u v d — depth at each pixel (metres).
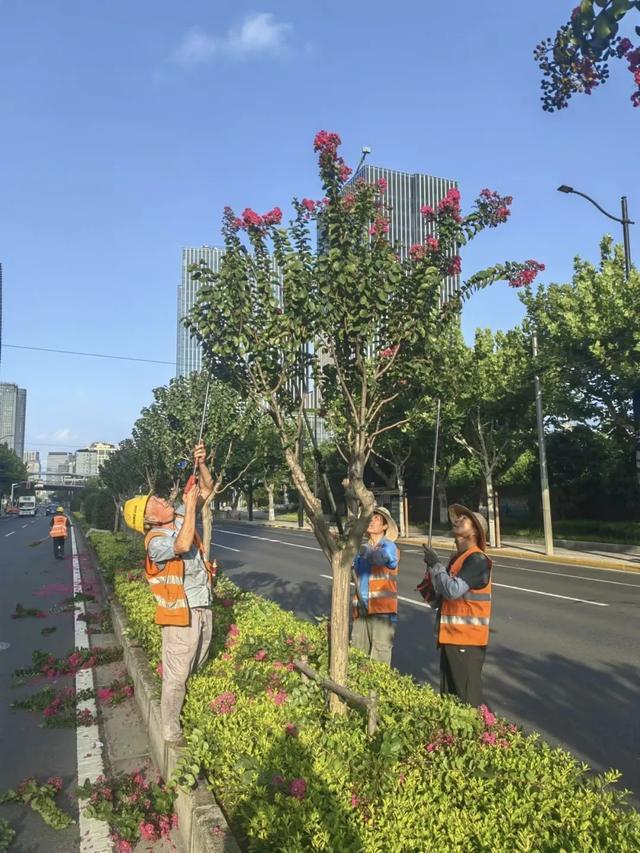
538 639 9.16
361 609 5.92
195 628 4.44
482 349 23.17
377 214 4.07
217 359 4.46
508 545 26.44
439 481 33.66
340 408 4.35
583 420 22.89
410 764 3.25
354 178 4.05
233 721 4.06
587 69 2.62
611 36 2.48
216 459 11.18
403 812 2.85
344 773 3.21
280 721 3.97
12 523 58.16
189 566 4.50
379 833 2.73
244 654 5.35
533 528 29.44
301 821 2.83
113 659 7.91
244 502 81.19
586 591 13.96
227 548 26.14
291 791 3.09
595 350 18.77
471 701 4.26
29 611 11.05
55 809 4.18
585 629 9.80
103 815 4.00
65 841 3.94
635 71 2.46
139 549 15.16
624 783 4.60
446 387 4.53
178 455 11.74
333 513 4.31
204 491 4.86
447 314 4.23
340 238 3.87
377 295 3.87
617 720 5.86
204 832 3.11
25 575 17.11
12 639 9.34
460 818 2.76
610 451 25.81
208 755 3.73
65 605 12.05
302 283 3.88
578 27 2.50
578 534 26.75
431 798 2.94
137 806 4.05
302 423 4.41
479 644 4.31
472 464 29.94
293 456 4.25
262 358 4.27
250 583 15.46
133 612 7.71
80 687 6.86
